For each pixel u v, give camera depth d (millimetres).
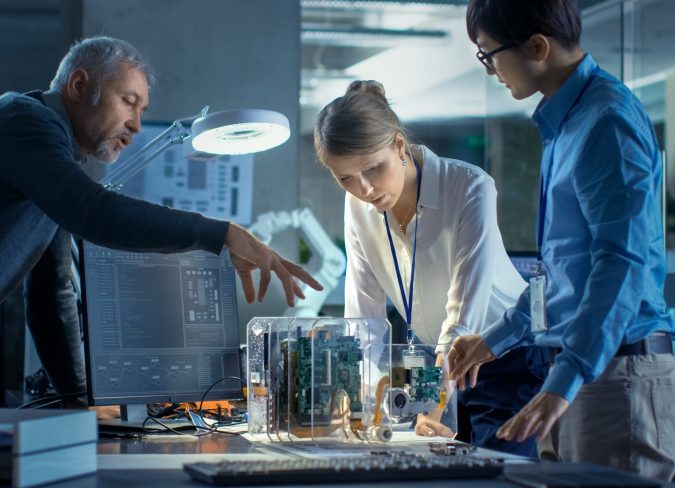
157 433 2102
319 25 9672
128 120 2359
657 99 5066
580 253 1711
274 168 4934
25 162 2000
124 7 4883
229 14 4961
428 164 2305
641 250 1578
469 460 1407
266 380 1987
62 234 2410
